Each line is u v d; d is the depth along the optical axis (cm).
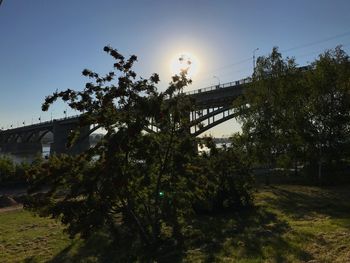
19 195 3152
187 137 1223
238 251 1054
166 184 1252
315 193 2353
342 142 2877
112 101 1181
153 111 1152
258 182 3189
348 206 1772
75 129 1258
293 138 3017
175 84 1209
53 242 1455
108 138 1182
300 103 3012
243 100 3312
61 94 1176
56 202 1202
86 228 1112
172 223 1338
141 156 1157
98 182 1133
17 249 1395
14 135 14512
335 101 2848
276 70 3147
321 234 1159
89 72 1189
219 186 1639
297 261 909
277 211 1723
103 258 1161
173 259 1050
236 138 3170
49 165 1167
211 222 1542
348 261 874
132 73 1200
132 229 1369
